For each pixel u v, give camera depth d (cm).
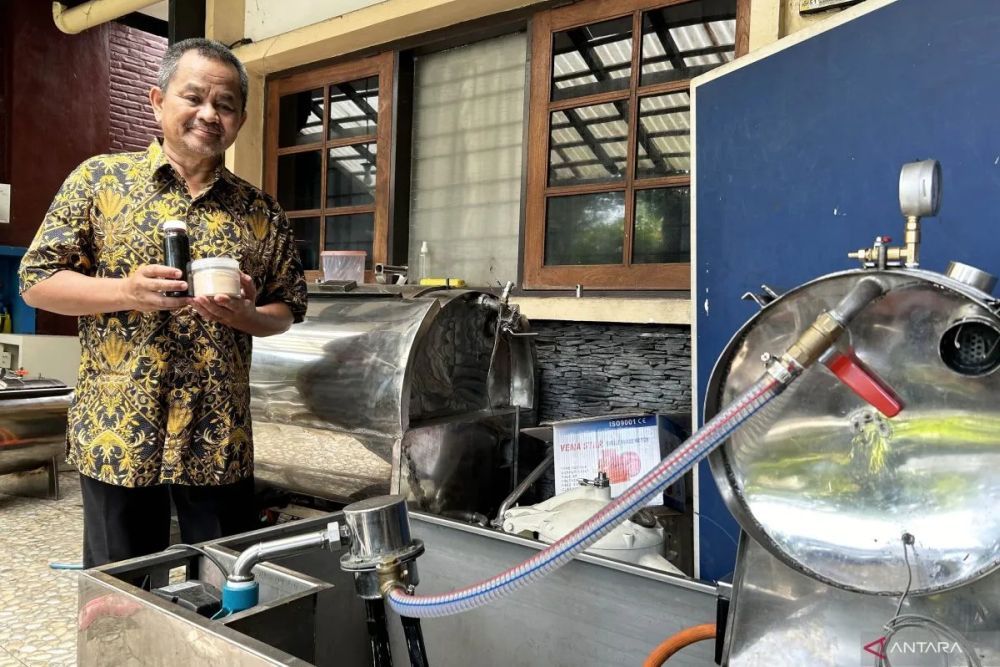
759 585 81
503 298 228
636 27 256
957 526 64
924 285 61
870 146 128
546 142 280
